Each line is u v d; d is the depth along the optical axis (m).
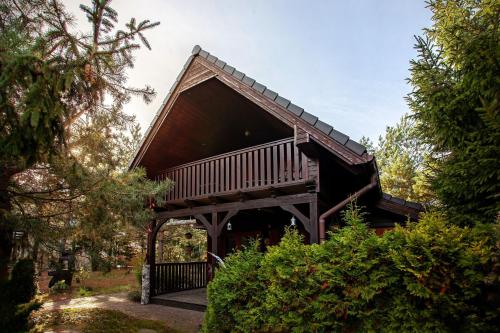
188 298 8.49
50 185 4.74
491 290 2.64
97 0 3.25
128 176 5.43
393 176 15.09
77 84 3.46
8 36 3.08
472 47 4.38
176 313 7.40
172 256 15.79
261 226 10.49
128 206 5.44
